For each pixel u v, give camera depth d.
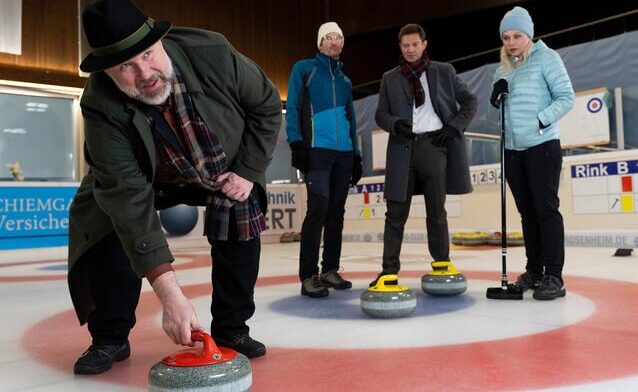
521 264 3.71
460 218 5.93
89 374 1.34
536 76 2.29
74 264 1.36
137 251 1.09
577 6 9.77
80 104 1.19
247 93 1.30
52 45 7.85
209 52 1.25
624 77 5.11
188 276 3.51
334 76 2.68
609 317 1.85
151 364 1.42
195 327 1.06
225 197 1.37
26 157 7.72
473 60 11.15
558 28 10.13
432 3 9.61
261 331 1.78
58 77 7.75
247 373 1.04
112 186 1.14
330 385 1.19
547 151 2.24
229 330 1.46
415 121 2.54
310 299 2.45
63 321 2.11
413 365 1.33
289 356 1.45
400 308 1.90
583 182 4.95
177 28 1.30
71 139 8.07
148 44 1.03
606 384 1.14
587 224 4.94
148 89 1.09
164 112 1.20
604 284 2.63
